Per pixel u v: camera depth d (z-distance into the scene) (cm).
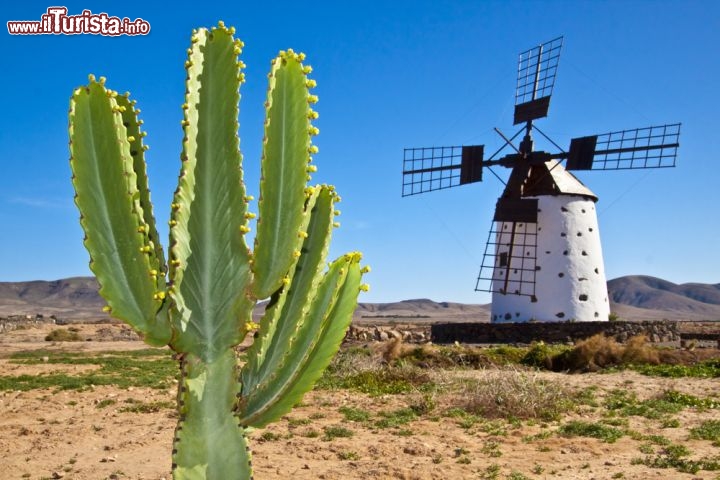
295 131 442
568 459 1026
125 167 412
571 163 3612
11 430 1275
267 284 439
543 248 3691
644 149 3403
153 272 415
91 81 412
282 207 441
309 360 473
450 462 1003
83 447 1116
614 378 2078
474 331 3569
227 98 425
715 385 1892
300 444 1134
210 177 425
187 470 418
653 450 1076
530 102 3791
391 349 2442
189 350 426
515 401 1439
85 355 3328
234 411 438
